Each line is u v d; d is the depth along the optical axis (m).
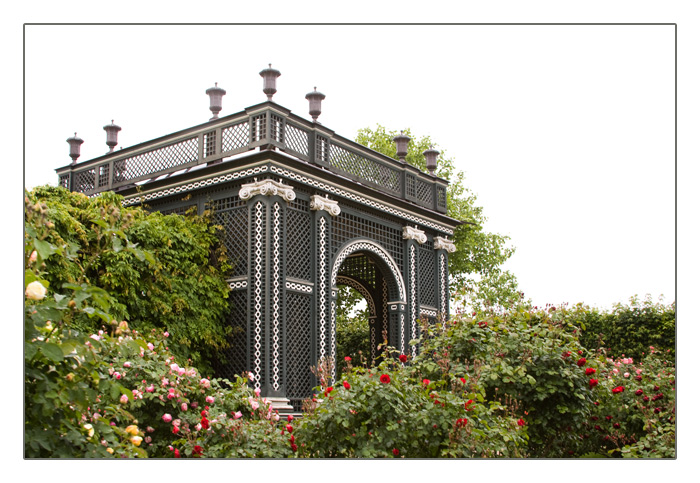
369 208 12.72
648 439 6.29
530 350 6.30
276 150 10.98
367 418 5.03
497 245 23.91
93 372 3.18
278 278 10.33
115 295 8.83
